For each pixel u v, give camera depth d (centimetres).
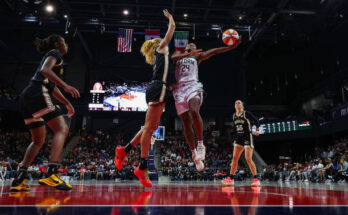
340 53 2288
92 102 2728
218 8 1973
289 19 2297
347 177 1169
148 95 298
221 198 206
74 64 2856
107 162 2170
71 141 2558
